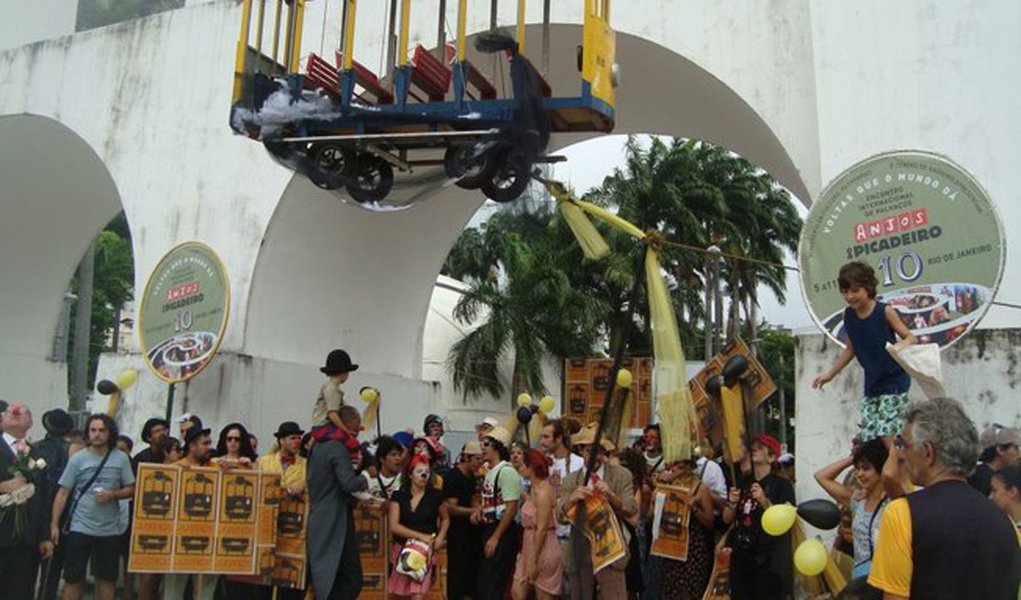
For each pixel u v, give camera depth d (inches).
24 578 267.9
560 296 1021.2
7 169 554.6
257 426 417.7
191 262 409.1
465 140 265.9
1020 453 197.3
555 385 1067.9
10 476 266.7
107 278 1398.9
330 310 473.7
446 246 531.8
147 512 275.3
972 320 253.4
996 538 116.3
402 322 524.4
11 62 513.0
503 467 307.1
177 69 463.8
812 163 332.5
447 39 393.1
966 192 259.3
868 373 199.0
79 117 486.9
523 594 281.7
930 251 263.3
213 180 441.4
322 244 454.3
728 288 1337.4
